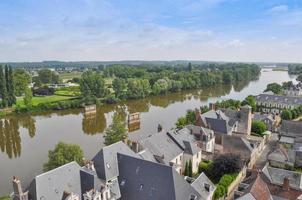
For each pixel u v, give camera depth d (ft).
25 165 213.46
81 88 499.92
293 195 133.59
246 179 154.81
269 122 304.50
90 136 293.64
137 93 556.10
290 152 202.80
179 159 190.19
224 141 225.15
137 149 169.37
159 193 124.98
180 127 259.80
